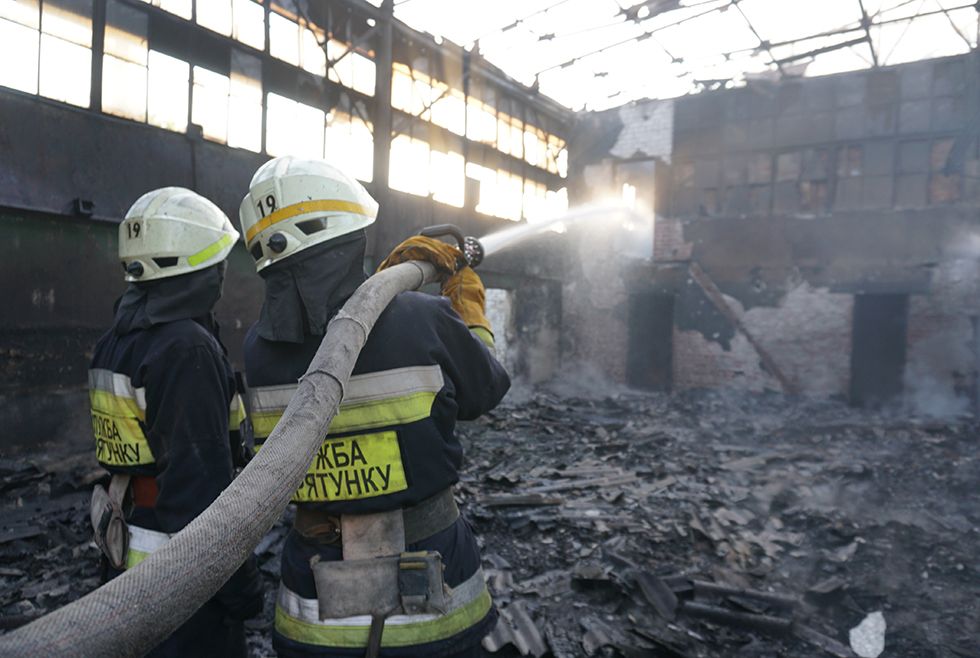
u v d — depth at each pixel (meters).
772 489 6.32
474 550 1.38
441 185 12.50
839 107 12.96
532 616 3.62
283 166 1.34
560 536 4.93
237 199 8.71
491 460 7.51
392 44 11.25
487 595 1.38
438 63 12.35
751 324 13.74
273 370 1.35
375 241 10.95
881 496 6.25
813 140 13.20
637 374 14.90
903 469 7.26
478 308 1.52
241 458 1.84
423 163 12.05
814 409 12.28
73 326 7.07
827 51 12.54
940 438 9.36
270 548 4.17
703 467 7.23
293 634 1.28
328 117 10.06
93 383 1.73
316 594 1.26
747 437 9.49
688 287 14.42
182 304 1.64
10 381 6.58
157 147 7.76
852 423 10.54
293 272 1.30
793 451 8.32
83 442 7.14
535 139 15.41
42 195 6.70
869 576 4.27
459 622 1.27
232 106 8.66
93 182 7.12
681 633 3.47
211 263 1.70
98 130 7.17
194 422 1.50
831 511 5.61
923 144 12.32
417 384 1.26
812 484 6.56
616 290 15.27
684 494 6.05
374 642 1.20
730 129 14.07
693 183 14.51
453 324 1.36
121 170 7.39
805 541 4.95
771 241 13.60
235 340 8.79
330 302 1.31
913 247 12.31
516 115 14.72
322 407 0.92
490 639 3.27
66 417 7.01
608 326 15.34
